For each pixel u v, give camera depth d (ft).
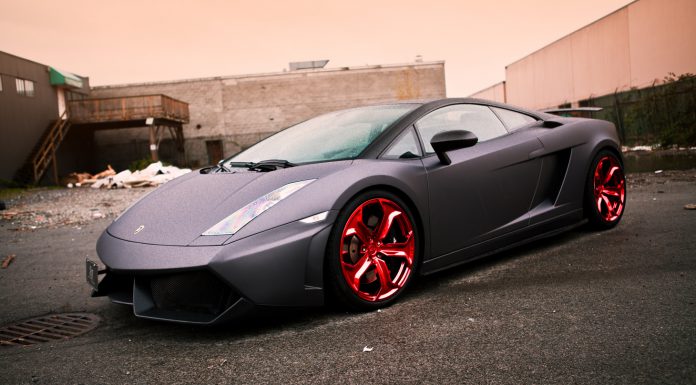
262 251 6.81
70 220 23.90
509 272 9.26
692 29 53.36
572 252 10.25
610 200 12.04
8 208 33.55
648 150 47.96
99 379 6.01
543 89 89.76
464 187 8.99
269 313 7.00
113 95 87.51
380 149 8.38
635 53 63.10
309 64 97.66
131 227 7.99
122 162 87.10
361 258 7.73
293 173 7.89
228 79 89.92
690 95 48.24
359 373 5.67
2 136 62.69
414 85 90.94
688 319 6.44
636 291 7.64
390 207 8.04
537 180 10.34
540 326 6.61
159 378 5.94
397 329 6.90
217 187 8.21
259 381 5.68
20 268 12.92
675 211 13.70
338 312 7.77
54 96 74.79
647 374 5.16
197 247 6.87
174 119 79.41
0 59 63.05
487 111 10.21
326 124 9.97
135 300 7.33
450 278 9.20
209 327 7.55
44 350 7.08
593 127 11.56
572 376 5.24
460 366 5.65
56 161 72.33
